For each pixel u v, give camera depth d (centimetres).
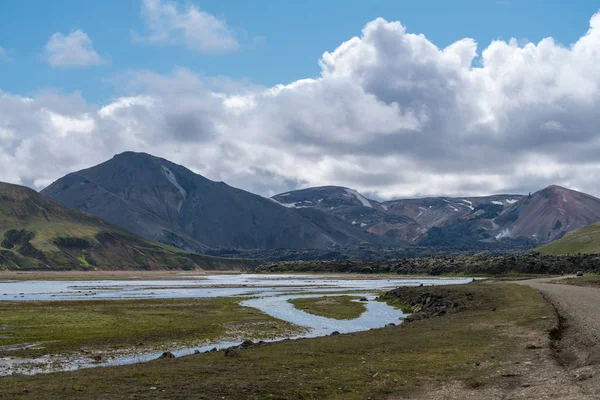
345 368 3412
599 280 11406
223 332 6359
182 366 3572
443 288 10562
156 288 16488
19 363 4444
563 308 6100
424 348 4147
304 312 8862
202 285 18550
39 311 8250
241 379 3088
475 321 5744
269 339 5950
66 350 5041
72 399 2638
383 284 18625
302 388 2852
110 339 5659
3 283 19938
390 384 2947
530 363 3294
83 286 17762
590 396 2339
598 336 3994
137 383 3014
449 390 2755
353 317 8200
